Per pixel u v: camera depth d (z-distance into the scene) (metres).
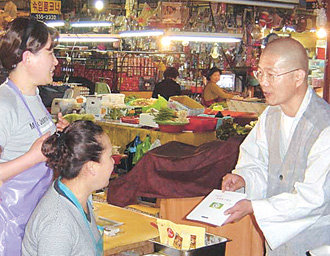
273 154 2.57
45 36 2.30
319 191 2.27
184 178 3.30
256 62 7.82
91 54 9.89
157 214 3.66
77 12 8.71
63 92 6.80
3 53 2.28
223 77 8.76
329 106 2.45
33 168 2.29
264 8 6.59
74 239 1.84
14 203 2.28
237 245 3.26
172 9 6.39
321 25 4.39
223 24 6.34
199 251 2.50
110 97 5.77
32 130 2.32
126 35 6.78
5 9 7.68
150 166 3.38
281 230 2.34
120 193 3.47
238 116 5.22
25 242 1.93
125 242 2.67
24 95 2.33
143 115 4.82
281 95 2.38
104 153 1.92
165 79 7.96
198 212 2.42
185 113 4.55
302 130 2.40
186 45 7.59
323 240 2.38
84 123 1.94
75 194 1.92
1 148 2.19
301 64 2.37
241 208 2.39
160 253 2.59
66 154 1.88
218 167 3.30
